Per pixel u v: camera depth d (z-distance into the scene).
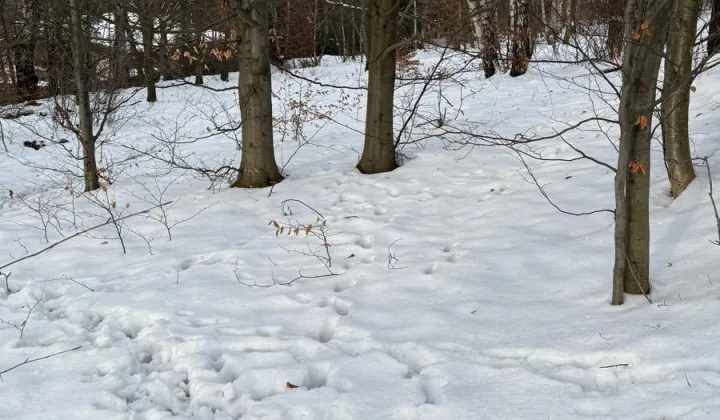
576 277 4.18
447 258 4.80
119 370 3.50
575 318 3.59
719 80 8.27
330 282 4.54
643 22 3.10
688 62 4.73
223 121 13.62
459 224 5.54
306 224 5.89
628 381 2.92
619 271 3.61
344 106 13.77
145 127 13.59
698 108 7.73
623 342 3.17
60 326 4.07
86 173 7.96
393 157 7.54
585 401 2.76
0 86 14.06
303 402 3.00
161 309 4.17
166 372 3.44
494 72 14.66
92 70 8.04
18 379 3.42
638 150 3.46
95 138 7.97
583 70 13.03
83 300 4.42
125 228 6.12
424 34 6.58
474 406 2.84
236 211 6.42
